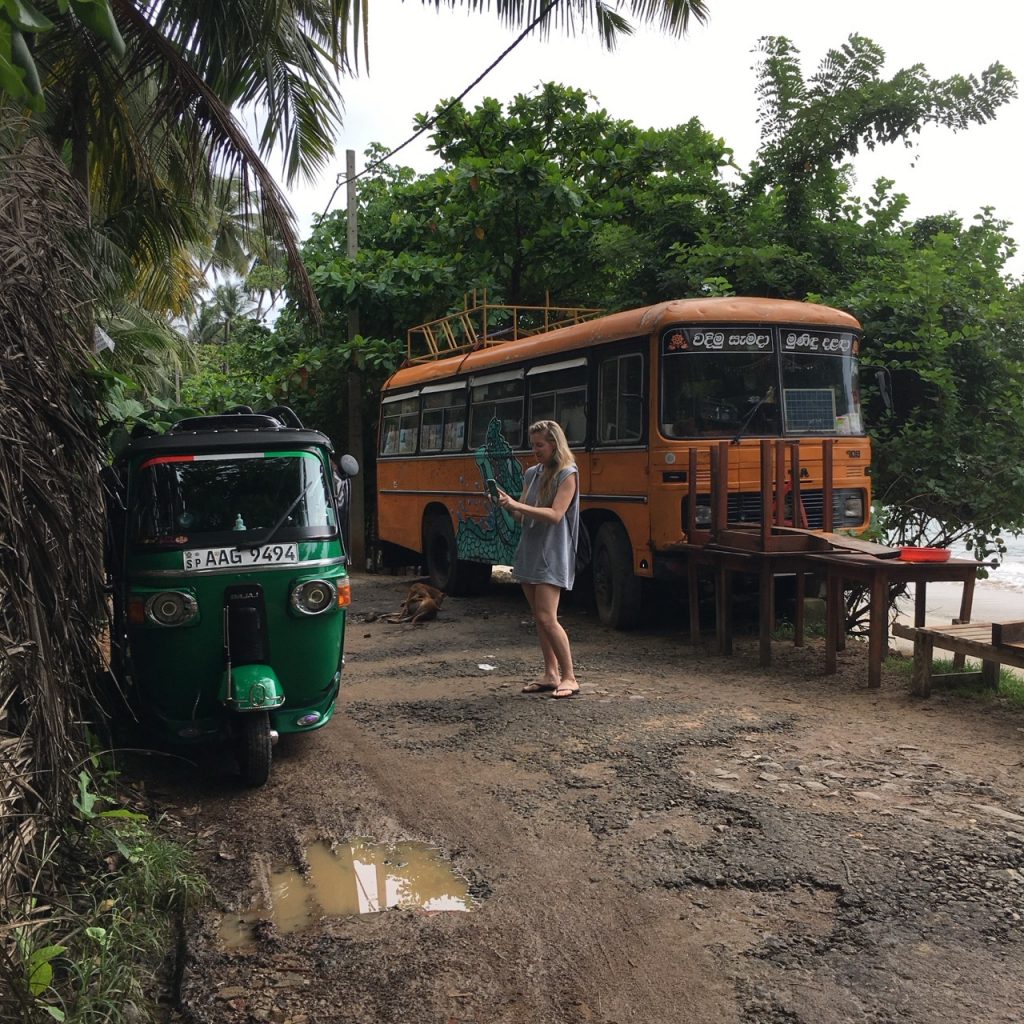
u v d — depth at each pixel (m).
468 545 11.93
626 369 8.96
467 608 11.29
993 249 12.02
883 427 10.48
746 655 7.99
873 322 10.77
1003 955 3.19
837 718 5.94
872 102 12.12
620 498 9.01
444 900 3.83
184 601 4.98
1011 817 4.29
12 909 3.10
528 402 10.66
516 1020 3.00
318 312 10.87
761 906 3.60
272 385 17.33
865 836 4.14
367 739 5.89
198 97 9.53
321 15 10.27
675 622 9.74
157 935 3.55
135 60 9.56
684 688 6.83
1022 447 10.18
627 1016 2.99
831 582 7.05
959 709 6.07
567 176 16.92
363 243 19.92
